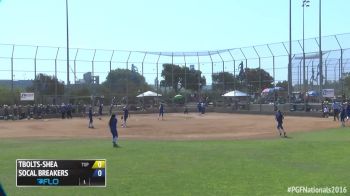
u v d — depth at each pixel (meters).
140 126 40.97
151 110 65.38
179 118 52.53
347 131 31.75
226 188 13.45
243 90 63.72
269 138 28.92
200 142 26.86
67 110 55.19
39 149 23.19
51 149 23.17
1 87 56.12
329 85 50.66
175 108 67.56
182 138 30.39
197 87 69.25
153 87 68.12
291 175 15.41
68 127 40.78
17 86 56.97
